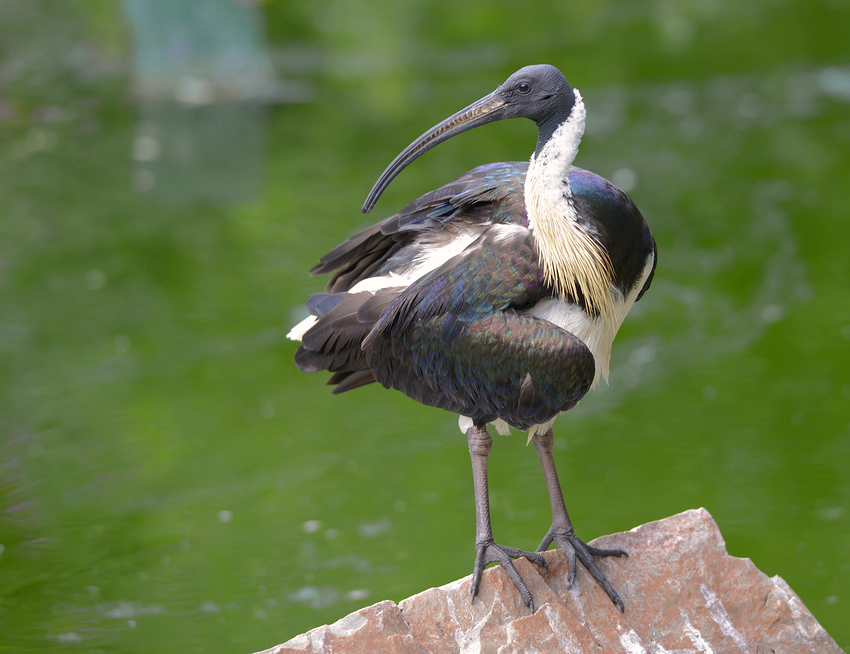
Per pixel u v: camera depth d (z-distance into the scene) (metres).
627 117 24.47
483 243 7.24
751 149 22.44
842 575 10.44
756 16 31.39
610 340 7.63
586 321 7.25
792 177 21.08
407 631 6.98
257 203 20.62
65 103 26.00
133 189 21.38
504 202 7.54
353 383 8.33
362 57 29.48
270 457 13.19
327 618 10.16
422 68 28.48
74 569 11.06
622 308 7.59
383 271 8.02
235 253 18.59
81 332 16.11
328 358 7.82
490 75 27.56
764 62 27.64
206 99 26.48
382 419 14.16
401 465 13.00
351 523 11.75
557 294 7.14
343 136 24.06
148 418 13.95
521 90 7.14
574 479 12.44
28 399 14.31
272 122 24.95
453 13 32.78
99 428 13.74
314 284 17.55
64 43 28.84
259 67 27.20
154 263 18.34
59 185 21.50
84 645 9.80
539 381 6.99
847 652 9.26
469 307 7.13
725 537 11.12
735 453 12.82
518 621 6.96
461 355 7.18
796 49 28.42
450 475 12.75
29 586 10.77
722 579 7.54
